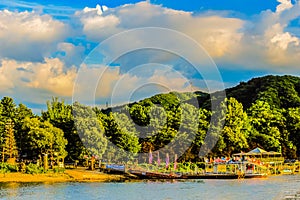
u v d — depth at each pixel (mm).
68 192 85750
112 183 103875
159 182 107688
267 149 164875
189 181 111375
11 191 86250
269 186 97812
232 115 156000
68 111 139625
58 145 120688
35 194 82312
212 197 79500
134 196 80688
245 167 126938
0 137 124938
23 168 114125
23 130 122875
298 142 181750
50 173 114438
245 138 157375
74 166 128875
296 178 122500
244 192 86375
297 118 183000
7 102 141250
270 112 185625
